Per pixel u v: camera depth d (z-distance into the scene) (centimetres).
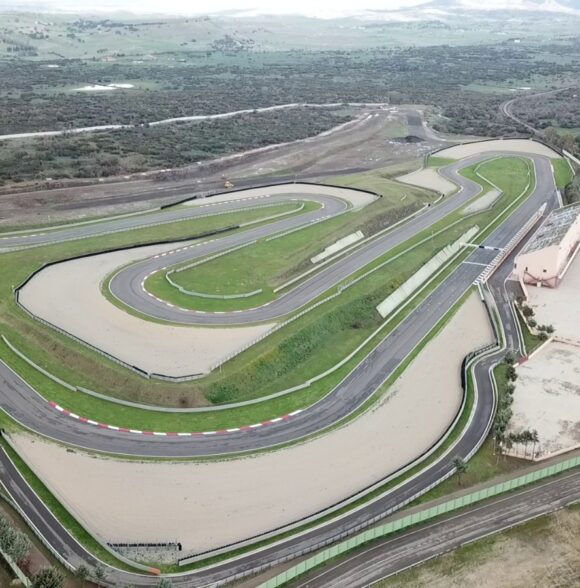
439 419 7562
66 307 9425
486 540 5888
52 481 6375
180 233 12550
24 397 7631
